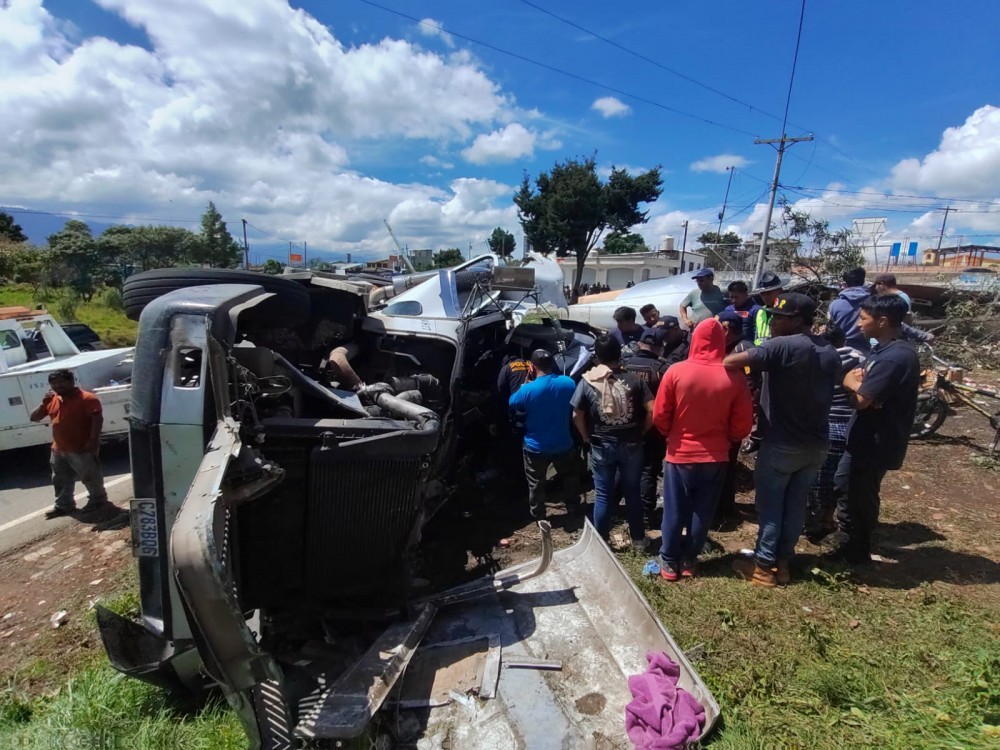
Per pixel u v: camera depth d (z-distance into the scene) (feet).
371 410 9.61
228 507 6.76
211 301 7.93
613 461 12.54
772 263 46.34
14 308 32.53
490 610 10.07
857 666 8.95
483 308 15.72
